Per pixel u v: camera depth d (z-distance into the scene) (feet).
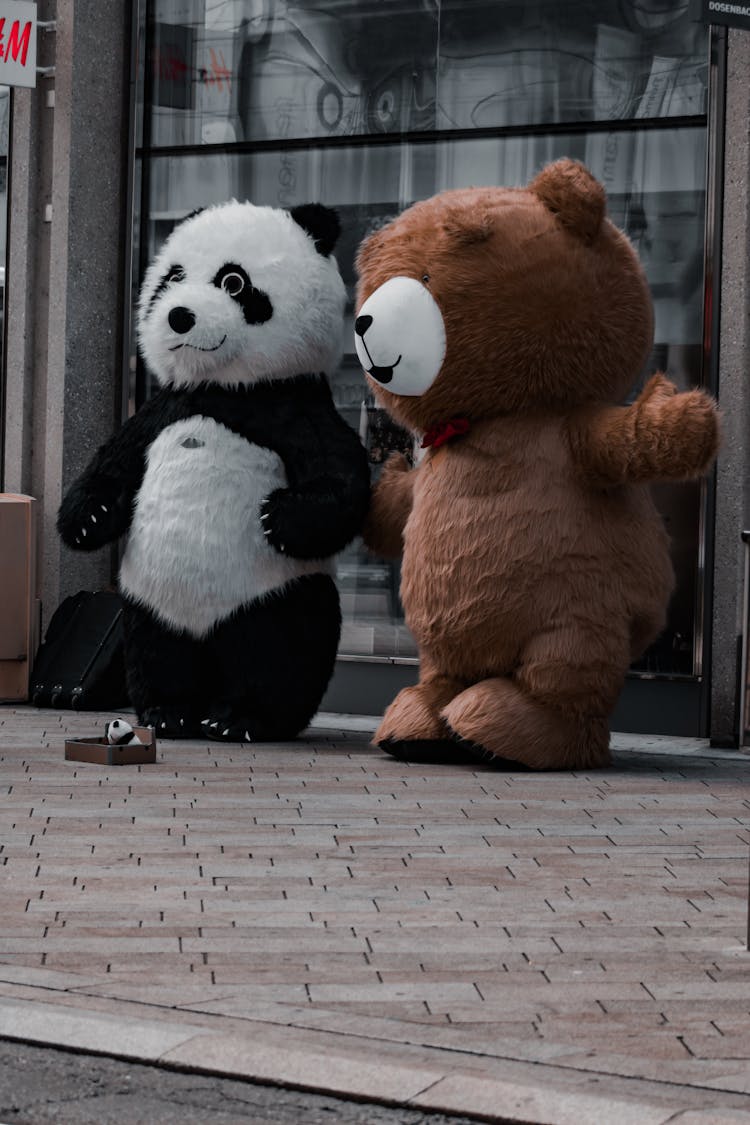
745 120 40.55
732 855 27.71
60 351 48.08
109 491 38.96
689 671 41.34
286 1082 17.24
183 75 48.03
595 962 21.36
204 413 38.01
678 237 41.88
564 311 33.53
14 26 46.57
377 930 22.76
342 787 33.37
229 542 37.50
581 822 30.32
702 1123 15.85
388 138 45.52
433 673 36.65
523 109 43.88
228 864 26.48
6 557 45.73
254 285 37.42
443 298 33.58
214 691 39.29
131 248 48.60
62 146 47.96
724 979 20.70
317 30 46.29
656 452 33.01
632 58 42.45
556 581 34.30
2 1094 17.06
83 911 23.52
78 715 44.16
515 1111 16.37
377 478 44.91
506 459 34.32
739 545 40.42
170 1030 18.33
